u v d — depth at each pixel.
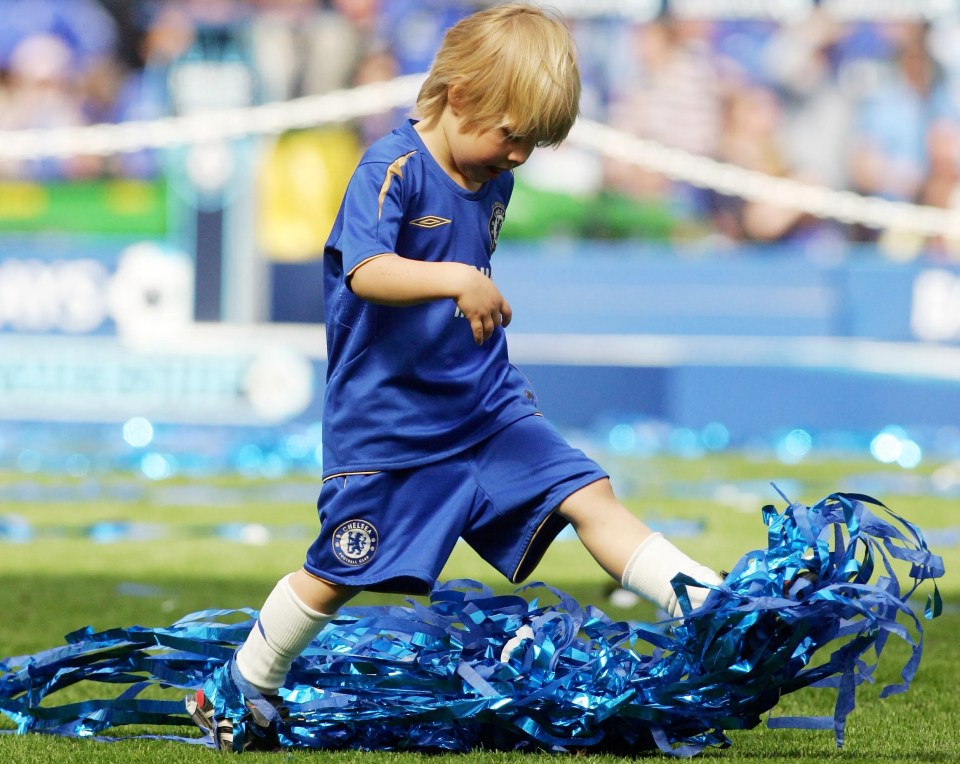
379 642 11.08
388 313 9.53
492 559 9.73
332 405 9.76
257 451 42.16
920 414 46.09
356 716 10.11
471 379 9.58
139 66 46.84
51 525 27.30
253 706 9.88
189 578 20.27
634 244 48.88
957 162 48.69
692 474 37.88
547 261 46.06
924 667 13.83
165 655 11.02
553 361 45.94
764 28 48.53
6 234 46.38
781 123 48.75
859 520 9.20
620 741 9.83
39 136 46.53
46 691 10.92
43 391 45.00
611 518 9.55
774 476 37.47
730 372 46.03
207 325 45.59
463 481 9.62
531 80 9.22
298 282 46.12
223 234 45.91
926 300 46.06
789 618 8.93
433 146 9.65
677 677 9.62
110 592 18.75
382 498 9.55
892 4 48.34
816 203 48.78
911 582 20.22
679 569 9.45
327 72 46.91
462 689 9.95
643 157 48.53
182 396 45.06
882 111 48.69
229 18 46.78
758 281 46.22
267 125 46.44
